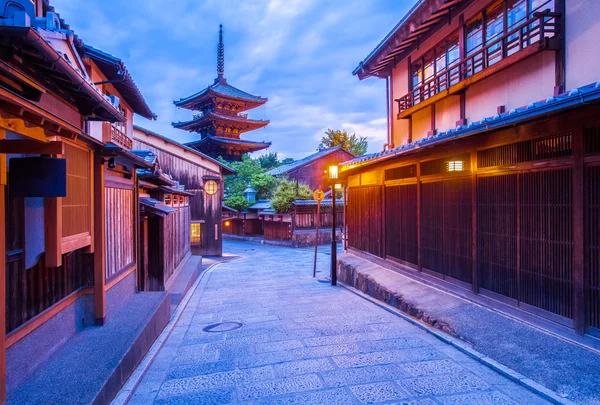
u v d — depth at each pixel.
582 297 5.54
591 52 6.36
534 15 6.87
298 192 33.88
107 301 7.07
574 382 4.75
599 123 5.29
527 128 6.59
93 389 4.27
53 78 5.17
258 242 38.88
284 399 4.95
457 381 5.30
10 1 3.74
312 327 8.31
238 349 7.02
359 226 15.44
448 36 10.61
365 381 5.41
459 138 7.39
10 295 4.32
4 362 3.81
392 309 9.56
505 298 7.20
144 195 11.87
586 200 5.52
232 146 46.16
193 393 5.19
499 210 7.40
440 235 9.50
